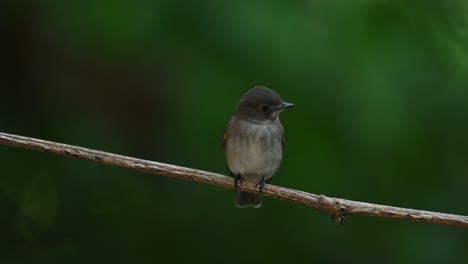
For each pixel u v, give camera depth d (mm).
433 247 12719
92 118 13328
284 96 12266
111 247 13719
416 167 12812
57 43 13227
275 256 13258
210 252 13398
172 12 12383
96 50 12836
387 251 13031
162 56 12508
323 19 12391
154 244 13594
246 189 12039
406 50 12492
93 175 13508
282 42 12109
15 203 13914
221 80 12383
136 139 13508
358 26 12500
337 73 12164
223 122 12555
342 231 13195
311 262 13109
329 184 12742
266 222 13438
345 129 12508
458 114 12633
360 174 12703
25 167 13539
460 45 13070
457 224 8773
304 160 12859
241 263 13305
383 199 12742
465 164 12859
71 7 12406
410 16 12891
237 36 12133
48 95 13539
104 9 12250
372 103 12094
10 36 13461
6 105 13453
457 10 13117
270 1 12273
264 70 12188
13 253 13852
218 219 13484
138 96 13547
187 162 12938
